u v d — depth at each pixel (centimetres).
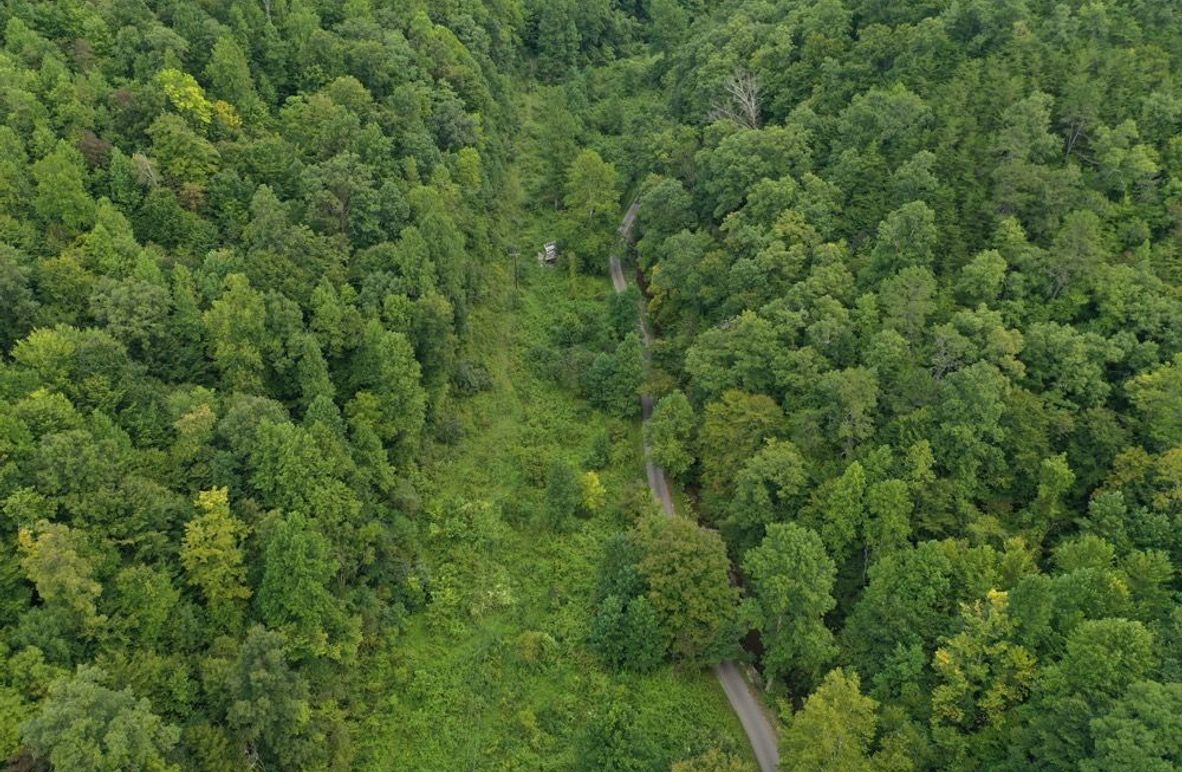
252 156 10494
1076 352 8806
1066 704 6159
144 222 9369
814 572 7562
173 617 6794
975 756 6606
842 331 9394
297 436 7850
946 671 6825
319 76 12369
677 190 12850
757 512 8656
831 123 12081
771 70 13788
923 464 8100
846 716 6575
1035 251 9650
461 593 8856
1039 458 8419
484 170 14250
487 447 10788
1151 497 7888
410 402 9500
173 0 11688
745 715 7938
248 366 8575
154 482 7225
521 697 8081
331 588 7944
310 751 6669
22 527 6375
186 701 6431
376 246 10356
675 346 11400
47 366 7369
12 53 10019
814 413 8888
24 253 8200
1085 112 10756
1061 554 7431
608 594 8544
